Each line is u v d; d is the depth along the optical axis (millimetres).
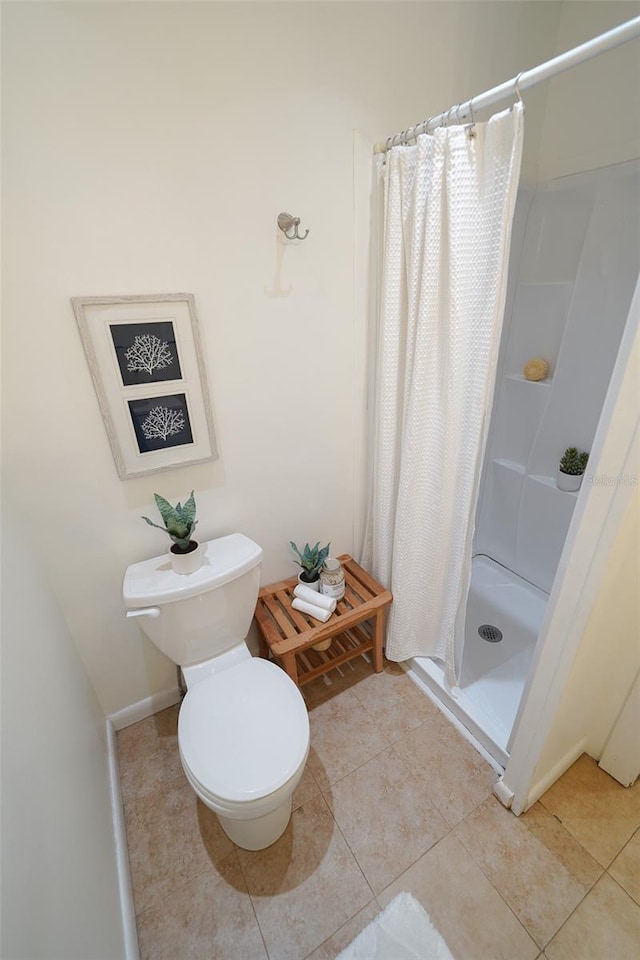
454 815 1283
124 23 881
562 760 1318
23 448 1073
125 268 1049
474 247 1100
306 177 1202
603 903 1089
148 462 1238
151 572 1282
